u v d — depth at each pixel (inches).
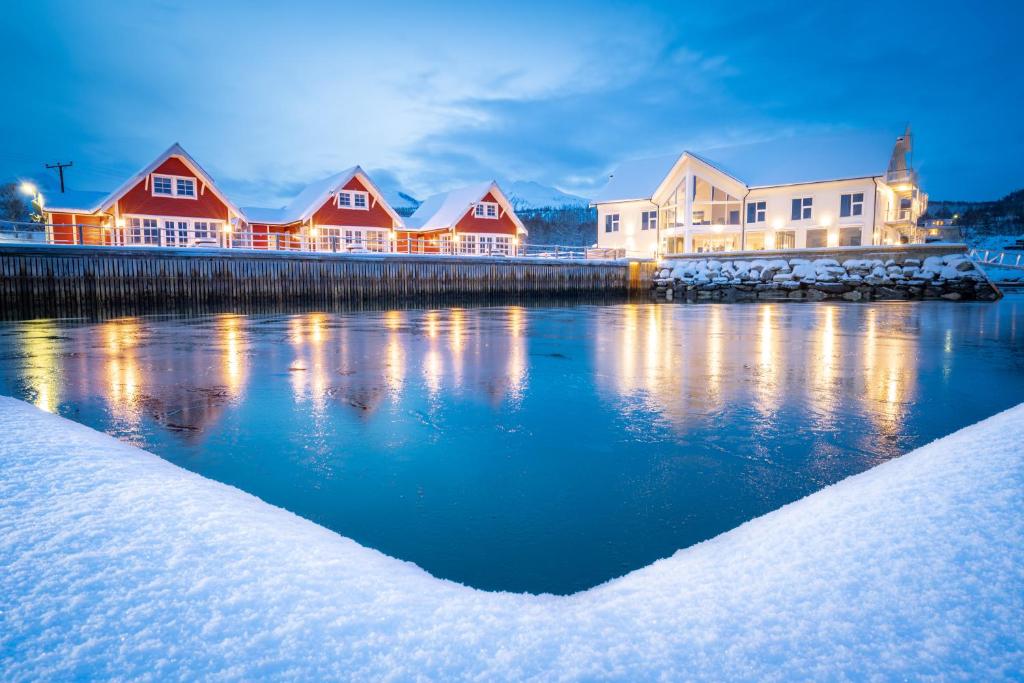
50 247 843.4
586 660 56.1
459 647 58.2
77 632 56.2
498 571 135.8
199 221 1255.5
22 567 66.7
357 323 812.6
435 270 1199.6
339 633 59.1
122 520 80.4
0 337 622.2
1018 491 79.7
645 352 514.6
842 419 280.1
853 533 77.5
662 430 260.2
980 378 387.5
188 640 56.0
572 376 393.4
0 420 147.2
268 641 56.7
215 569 69.2
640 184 1886.1
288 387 355.3
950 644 54.3
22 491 89.0
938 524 75.2
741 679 52.2
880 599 62.1
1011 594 59.8
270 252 1017.5
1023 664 50.9
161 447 236.1
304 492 187.6
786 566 72.2
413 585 72.8
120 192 1173.7
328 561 75.8
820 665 53.2
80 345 554.3
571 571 135.8
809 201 1617.9
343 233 1438.2
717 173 1675.7
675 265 1571.1
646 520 166.1
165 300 934.4
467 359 471.2
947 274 1286.9
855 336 644.7
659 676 53.2
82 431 148.0
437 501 180.1
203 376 392.2
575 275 1413.6
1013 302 1195.3
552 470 207.3
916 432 258.7
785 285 1406.3
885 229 1652.3
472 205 1587.1
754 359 472.1
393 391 343.0
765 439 246.1
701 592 69.0
